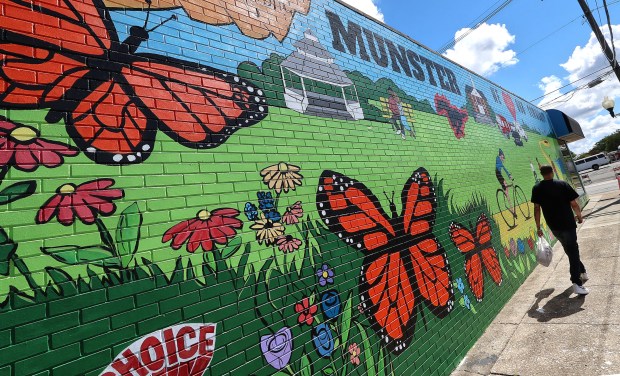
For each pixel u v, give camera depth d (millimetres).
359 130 3711
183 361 1892
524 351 3412
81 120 1887
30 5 1870
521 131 8906
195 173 2258
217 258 2191
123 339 1731
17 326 1476
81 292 1671
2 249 1518
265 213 2547
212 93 2525
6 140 1643
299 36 3443
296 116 3096
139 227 1931
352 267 3004
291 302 2471
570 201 4613
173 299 1945
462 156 5508
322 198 3000
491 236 5410
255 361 2166
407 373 3084
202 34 2609
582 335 3348
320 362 2500
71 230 1716
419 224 4004
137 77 2172
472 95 6777
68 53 1938
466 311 4133
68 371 1552
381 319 3062
